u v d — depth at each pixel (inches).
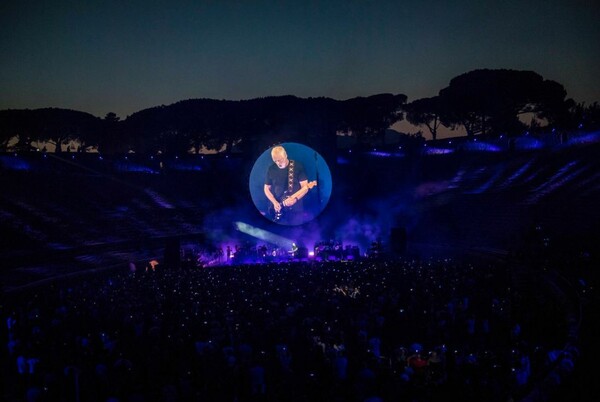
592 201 1644.9
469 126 2965.1
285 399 569.3
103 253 2028.8
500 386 536.7
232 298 993.5
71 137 3206.2
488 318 940.0
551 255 1326.3
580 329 719.7
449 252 1937.7
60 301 1109.1
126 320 858.1
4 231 1899.6
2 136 3043.8
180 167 2881.4
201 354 675.4
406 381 552.4
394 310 921.5
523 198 1945.1
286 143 2481.5
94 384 623.5
